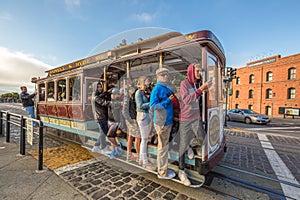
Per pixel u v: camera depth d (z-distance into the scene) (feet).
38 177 10.27
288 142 20.29
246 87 75.05
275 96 64.49
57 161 12.92
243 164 12.78
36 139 19.97
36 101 23.75
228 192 8.86
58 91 19.04
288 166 12.39
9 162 12.64
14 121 17.37
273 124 40.98
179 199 8.17
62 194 8.50
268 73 67.51
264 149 17.02
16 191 8.73
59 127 18.66
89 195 8.39
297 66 58.49
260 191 8.97
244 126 36.58
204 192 8.80
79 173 10.85
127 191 8.80
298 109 56.24
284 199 8.30
